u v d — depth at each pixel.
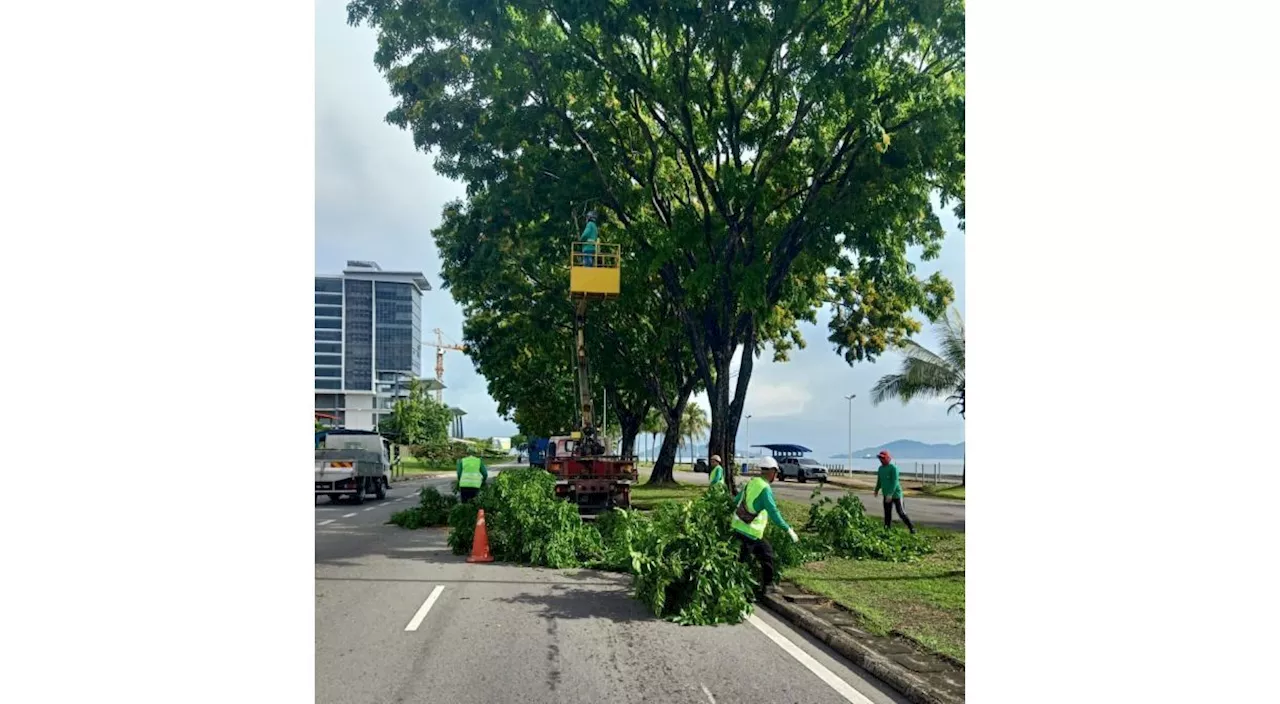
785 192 22.56
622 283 23.64
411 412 71.31
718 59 19.31
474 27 20.02
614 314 32.34
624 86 20.45
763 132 20.73
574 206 23.08
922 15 17.45
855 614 8.33
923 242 23.47
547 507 13.20
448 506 18.92
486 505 13.95
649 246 22.34
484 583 10.83
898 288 23.52
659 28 18.88
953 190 20.27
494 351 42.00
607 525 14.71
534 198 23.25
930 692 5.81
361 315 70.94
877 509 24.28
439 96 22.36
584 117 23.14
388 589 10.31
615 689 6.16
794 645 7.55
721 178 21.19
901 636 7.36
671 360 35.59
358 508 24.98
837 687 6.23
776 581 10.05
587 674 6.54
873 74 19.02
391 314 71.94
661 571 8.79
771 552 9.81
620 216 23.30
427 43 21.55
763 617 8.84
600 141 23.08
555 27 20.92
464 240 26.38
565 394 44.00
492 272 26.59
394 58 21.48
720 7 18.47
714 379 27.23
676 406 37.69
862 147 19.30
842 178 20.25
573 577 11.48
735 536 9.73
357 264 70.94
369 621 8.42
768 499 9.66
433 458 71.69
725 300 22.02
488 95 21.81
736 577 8.98
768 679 6.43
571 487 19.97
